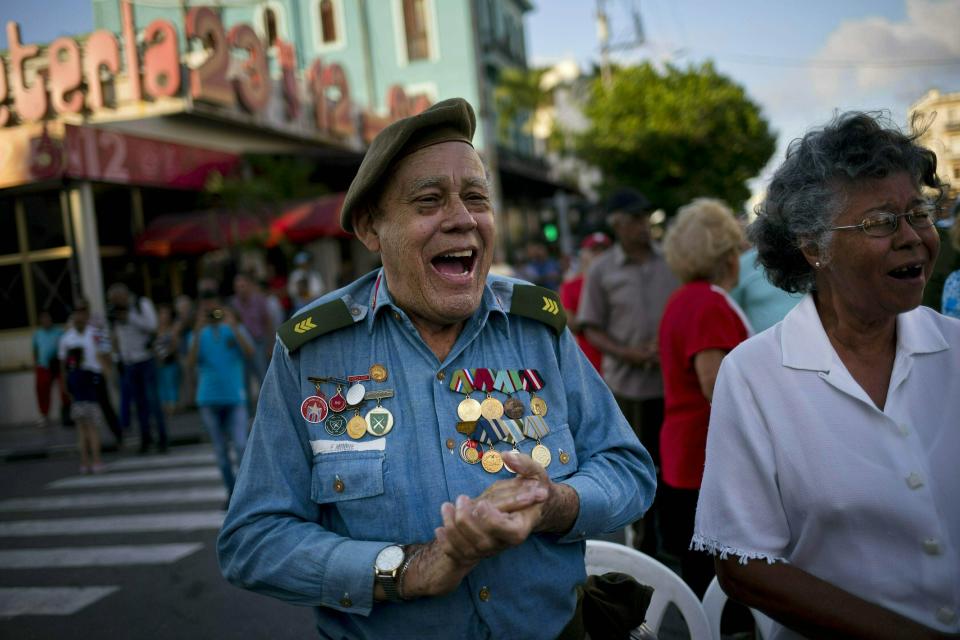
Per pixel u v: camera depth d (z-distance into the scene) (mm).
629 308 4461
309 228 13320
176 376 11203
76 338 8180
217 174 12891
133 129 11656
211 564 4820
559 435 1651
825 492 1532
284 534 1548
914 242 1462
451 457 1568
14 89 10742
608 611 1812
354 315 1677
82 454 8188
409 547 1476
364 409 1605
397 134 1532
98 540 5559
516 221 26812
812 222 1527
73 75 10609
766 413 1604
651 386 4391
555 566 1605
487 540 1313
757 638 2123
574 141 25547
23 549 5500
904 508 1485
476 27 13984
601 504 1576
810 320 1619
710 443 1696
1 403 11703
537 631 1575
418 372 1620
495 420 1610
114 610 4191
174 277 13109
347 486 1556
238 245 12742
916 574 1490
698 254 2951
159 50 10898
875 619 1473
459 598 1520
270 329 9445
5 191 11148
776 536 1601
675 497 3018
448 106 1562
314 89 15078
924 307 1635
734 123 22609
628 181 23219
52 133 10406
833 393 1557
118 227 12039
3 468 8984
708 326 2789
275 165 14344
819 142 1536
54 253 11211
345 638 1580
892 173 1468
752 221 1760
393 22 23953
